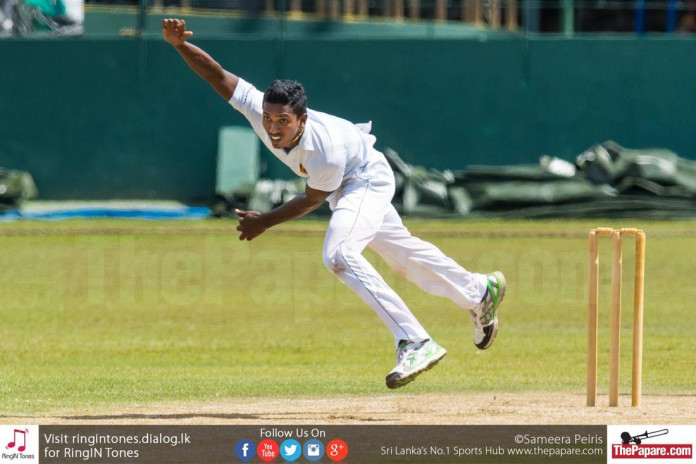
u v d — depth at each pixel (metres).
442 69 91.25
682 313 46.53
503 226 77.88
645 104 90.06
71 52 91.38
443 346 38.81
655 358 35.53
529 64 90.56
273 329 43.41
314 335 42.06
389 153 86.38
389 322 23.77
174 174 91.94
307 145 23.22
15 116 91.69
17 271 59.50
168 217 84.75
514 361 35.38
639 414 24.45
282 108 22.75
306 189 24.25
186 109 91.81
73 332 42.47
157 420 24.00
